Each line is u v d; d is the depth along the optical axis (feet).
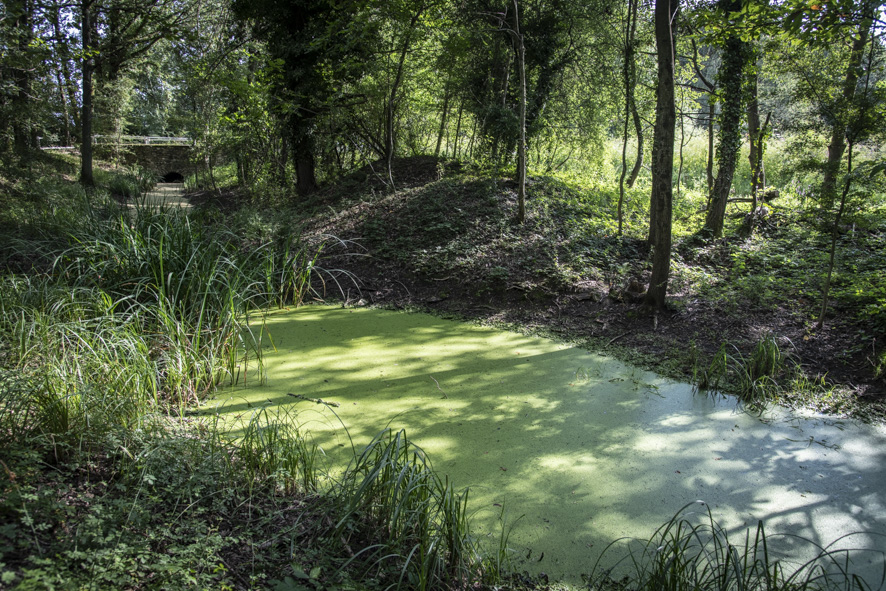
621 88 43.39
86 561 7.09
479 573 9.24
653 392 17.03
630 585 9.26
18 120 50.88
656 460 13.25
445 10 36.14
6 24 31.30
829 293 21.44
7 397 10.44
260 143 48.65
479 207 32.45
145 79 102.37
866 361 17.78
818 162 20.70
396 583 8.41
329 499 10.46
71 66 52.49
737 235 29.66
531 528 10.66
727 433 14.61
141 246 20.67
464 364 19.01
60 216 29.27
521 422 14.99
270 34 45.60
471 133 56.85
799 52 26.05
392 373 18.10
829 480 12.47
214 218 36.40
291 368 18.31
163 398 14.88
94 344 13.96
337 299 26.55
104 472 9.86
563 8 40.24
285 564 8.51
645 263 26.50
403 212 33.45
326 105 40.96
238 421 14.12
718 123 29.37
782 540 10.42
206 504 9.67
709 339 20.43
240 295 19.25
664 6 20.74
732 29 20.79
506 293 25.40
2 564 6.28
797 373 17.63
